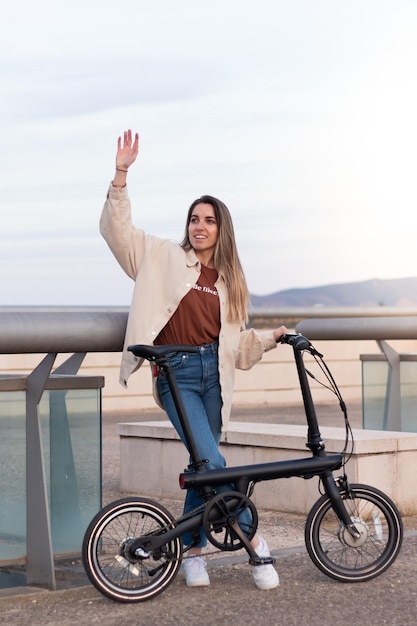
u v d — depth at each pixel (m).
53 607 3.98
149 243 4.38
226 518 4.16
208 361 4.29
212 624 3.74
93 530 4.02
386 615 3.85
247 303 4.39
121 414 12.49
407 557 4.76
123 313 4.47
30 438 4.27
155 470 6.75
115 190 4.32
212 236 4.38
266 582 4.20
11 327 4.07
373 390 7.19
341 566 4.41
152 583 4.11
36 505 4.26
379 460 5.69
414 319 6.87
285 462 4.30
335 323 6.84
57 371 4.60
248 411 12.76
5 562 4.30
